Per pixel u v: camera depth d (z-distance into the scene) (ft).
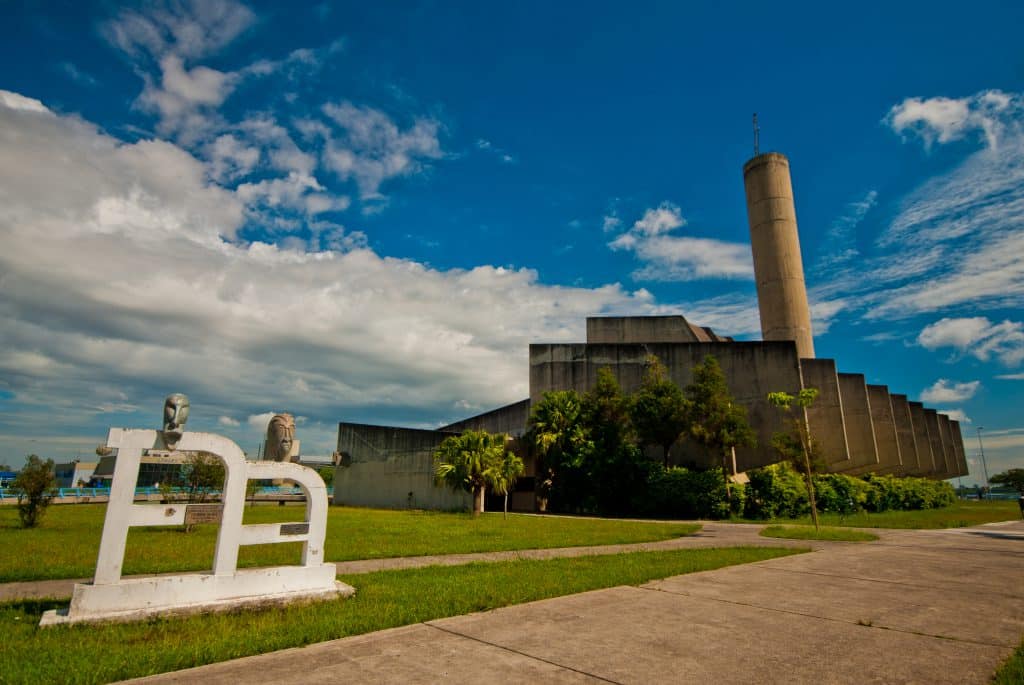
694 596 28.02
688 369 140.36
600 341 170.19
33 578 34.86
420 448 144.66
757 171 206.08
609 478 123.65
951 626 22.17
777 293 195.52
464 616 23.81
